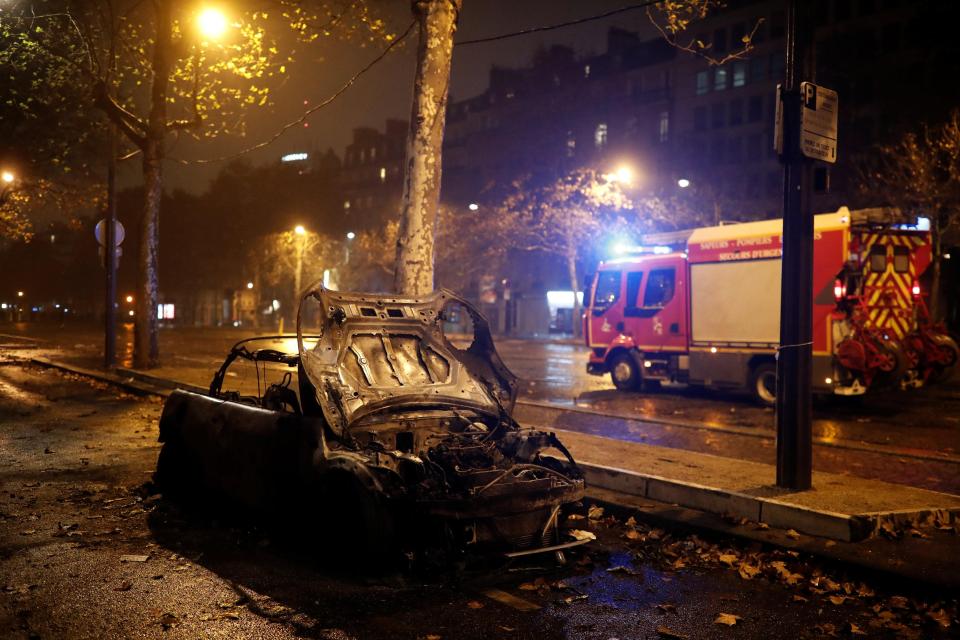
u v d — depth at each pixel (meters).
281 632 4.44
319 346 6.22
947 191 30.27
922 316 14.77
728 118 60.75
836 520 6.00
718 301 15.88
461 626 4.59
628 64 66.81
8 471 8.70
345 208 86.38
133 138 19.94
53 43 19.53
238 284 81.06
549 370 24.25
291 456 5.84
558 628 4.59
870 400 16.06
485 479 5.42
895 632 4.59
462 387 6.53
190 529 6.49
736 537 6.20
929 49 43.25
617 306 18.14
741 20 59.97
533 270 61.72
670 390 18.23
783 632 4.59
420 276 10.91
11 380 19.38
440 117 11.00
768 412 14.41
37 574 5.33
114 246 21.56
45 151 27.02
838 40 49.84
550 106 68.31
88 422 12.38
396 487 5.17
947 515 6.40
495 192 66.25
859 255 13.81
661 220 43.16
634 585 5.36
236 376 17.69
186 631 4.43
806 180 7.05
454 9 11.03
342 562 5.61
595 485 7.91
